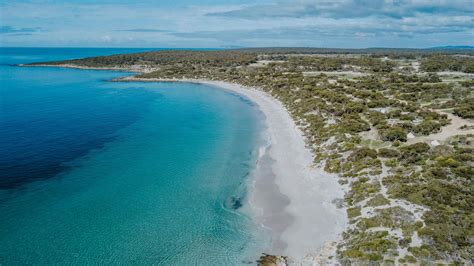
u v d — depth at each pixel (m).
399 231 24.91
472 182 30.47
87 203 34.22
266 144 53.38
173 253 26.55
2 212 32.03
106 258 25.81
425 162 35.88
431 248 22.53
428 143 41.59
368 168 36.81
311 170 40.88
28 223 30.31
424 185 30.45
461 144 40.00
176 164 45.38
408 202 28.53
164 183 39.34
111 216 31.81
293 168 42.38
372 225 26.44
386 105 61.84
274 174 41.19
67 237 28.38
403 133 44.12
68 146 52.47
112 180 40.00
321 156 43.59
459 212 26.05
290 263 24.86
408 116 52.19
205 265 25.14
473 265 20.94
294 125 62.75
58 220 30.91
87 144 53.75
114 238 28.33
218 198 35.62
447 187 29.45
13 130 60.94
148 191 37.19
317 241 27.02
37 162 45.25
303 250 26.17
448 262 21.42
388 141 43.91
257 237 28.44
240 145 53.53
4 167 43.12
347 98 68.38
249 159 46.97
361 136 47.31
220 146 53.19
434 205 27.16
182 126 66.50
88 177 40.72
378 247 23.38
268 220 30.97
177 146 53.31
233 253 26.47
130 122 69.62
